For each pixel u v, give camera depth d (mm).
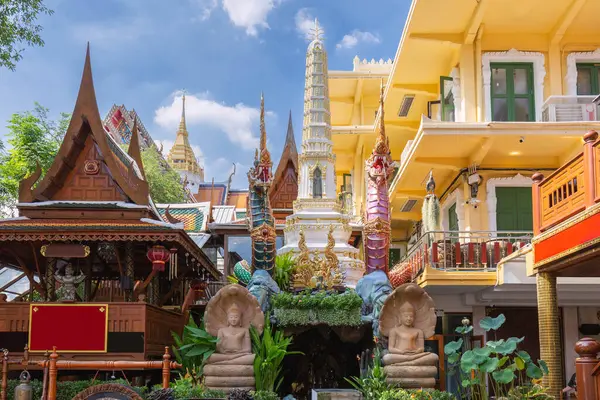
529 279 16828
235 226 23438
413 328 12906
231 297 12922
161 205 25938
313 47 19312
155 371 16141
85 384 13008
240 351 12586
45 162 24953
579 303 19219
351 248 17547
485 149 19578
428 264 17625
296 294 14609
